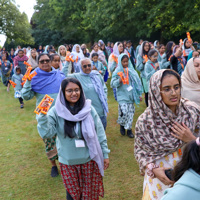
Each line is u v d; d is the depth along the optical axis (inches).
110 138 201.5
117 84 190.9
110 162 161.9
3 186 142.9
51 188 138.6
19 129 240.2
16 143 204.7
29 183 144.6
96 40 1096.8
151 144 78.3
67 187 101.0
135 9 644.7
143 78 256.2
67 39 1381.6
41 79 147.3
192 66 117.1
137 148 83.8
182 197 45.1
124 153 173.2
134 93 193.0
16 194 134.6
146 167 79.0
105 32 788.6
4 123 262.2
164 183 74.2
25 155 181.3
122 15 710.5
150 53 222.2
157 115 76.4
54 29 1346.0
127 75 191.5
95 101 160.2
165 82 72.9
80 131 94.8
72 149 95.4
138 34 711.1
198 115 78.7
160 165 78.3
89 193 102.4
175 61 205.2
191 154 47.3
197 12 560.7
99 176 103.2
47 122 90.6
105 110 163.3
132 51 482.9
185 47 259.3
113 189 132.9
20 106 333.7
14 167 164.2
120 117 198.4
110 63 348.5
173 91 72.6
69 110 95.4
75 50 359.6
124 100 193.9
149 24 668.7
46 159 173.8
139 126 80.0
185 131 73.7
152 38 893.8
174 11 583.5
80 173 100.0
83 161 97.0
